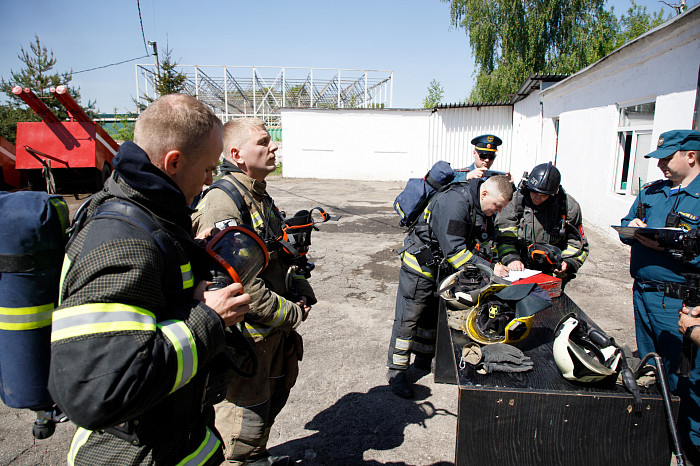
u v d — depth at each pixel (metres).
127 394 0.88
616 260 6.27
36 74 18.47
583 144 9.19
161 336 0.98
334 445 2.55
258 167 1.97
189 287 1.14
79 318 0.90
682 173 2.54
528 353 1.91
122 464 1.07
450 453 2.49
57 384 0.88
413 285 2.95
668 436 1.57
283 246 1.96
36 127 8.21
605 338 1.70
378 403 2.97
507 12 21.55
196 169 1.19
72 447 1.15
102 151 8.66
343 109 19.75
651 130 6.50
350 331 4.07
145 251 0.99
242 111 30.83
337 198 13.48
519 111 16.58
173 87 18.14
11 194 1.12
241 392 1.86
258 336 1.79
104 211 1.04
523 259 3.14
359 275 5.75
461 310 2.13
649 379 1.67
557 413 1.58
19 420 2.80
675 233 2.23
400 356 3.02
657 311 2.53
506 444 1.61
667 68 5.80
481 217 2.83
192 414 1.18
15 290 1.09
